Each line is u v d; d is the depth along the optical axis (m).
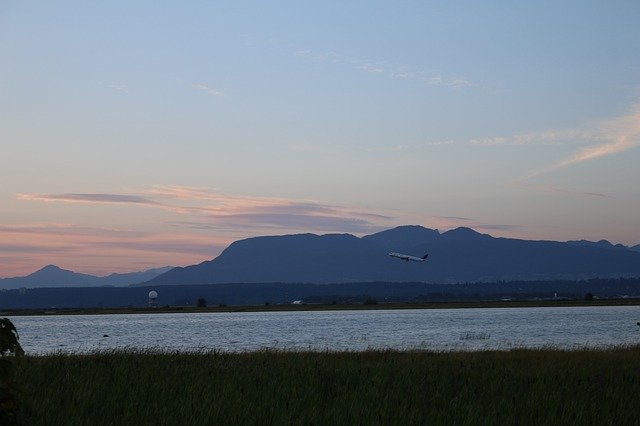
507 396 23.08
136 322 179.38
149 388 23.73
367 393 23.25
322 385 25.27
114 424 18.47
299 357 38.53
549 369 31.61
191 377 26.97
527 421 19.20
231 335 102.81
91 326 152.00
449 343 73.19
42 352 65.31
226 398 21.59
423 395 23.66
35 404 20.38
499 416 19.66
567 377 28.47
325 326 134.50
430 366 32.41
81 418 18.97
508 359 37.34
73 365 30.70
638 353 41.12
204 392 22.81
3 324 16.08
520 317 177.25
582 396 22.83
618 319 154.50
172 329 130.38
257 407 20.45
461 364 31.89
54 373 27.94
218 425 18.34
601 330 104.56
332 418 19.31
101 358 34.03
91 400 21.27
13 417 16.30
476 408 20.50
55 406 20.09
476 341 77.50
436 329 114.00
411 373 28.94
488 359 37.38
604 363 34.84
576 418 19.22
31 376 26.89
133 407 19.98
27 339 95.69
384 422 18.86
